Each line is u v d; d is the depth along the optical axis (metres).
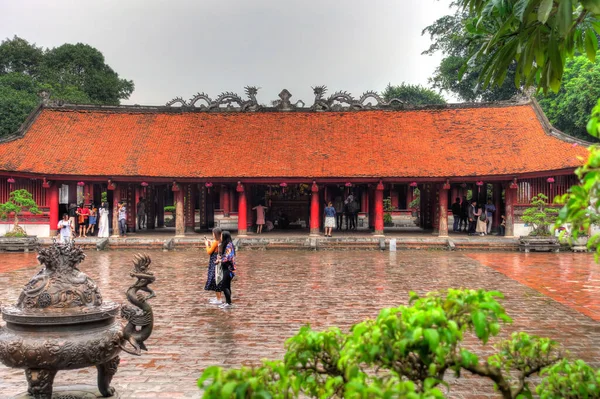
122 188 41.62
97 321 6.92
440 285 18.42
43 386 6.61
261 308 14.52
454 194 48.50
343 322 12.84
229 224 47.66
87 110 39.69
